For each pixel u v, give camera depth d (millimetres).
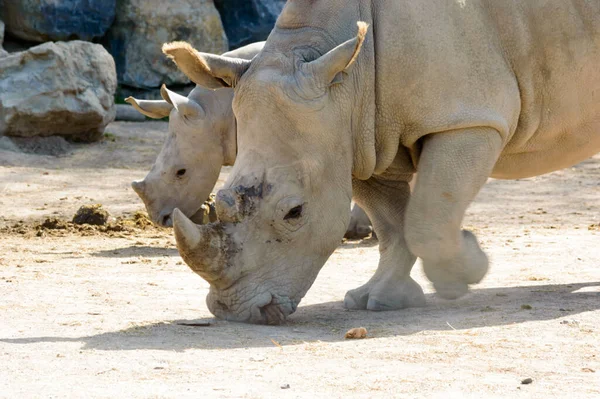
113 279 18047
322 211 13695
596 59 15031
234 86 13977
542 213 30094
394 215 15852
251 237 13375
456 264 14094
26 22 46719
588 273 18297
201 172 22562
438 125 14055
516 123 14820
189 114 22328
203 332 12938
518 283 17312
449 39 14156
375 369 10703
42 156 38750
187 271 19266
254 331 12992
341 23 14164
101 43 49688
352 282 18000
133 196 32594
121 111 47094
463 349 11664
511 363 10930
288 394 9633
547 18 14773
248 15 52344
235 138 22547
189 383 10117
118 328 13312
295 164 13523
